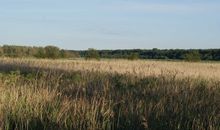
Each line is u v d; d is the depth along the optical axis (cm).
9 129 825
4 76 1321
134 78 1571
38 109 898
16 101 935
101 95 1140
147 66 2423
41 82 1191
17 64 2281
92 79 1512
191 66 2973
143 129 848
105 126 850
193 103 1048
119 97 1099
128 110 958
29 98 966
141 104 994
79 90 1212
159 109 967
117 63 2830
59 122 841
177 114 936
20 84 1217
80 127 811
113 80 1507
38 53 4959
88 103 953
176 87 1275
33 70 1798
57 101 1004
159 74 1750
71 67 2144
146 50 8112
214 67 2948
